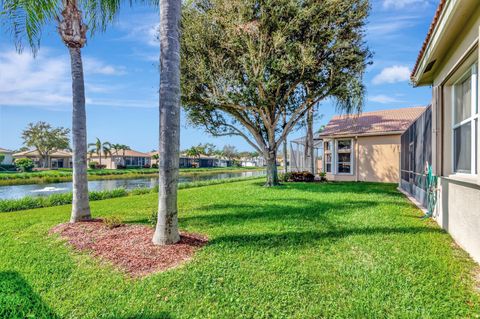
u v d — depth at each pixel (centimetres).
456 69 474
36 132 5241
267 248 457
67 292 327
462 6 362
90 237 522
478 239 394
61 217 748
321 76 1254
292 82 1266
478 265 386
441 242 483
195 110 1388
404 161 1212
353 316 269
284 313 276
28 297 315
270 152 1492
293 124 1458
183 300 302
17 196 1886
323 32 1181
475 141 429
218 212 756
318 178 1827
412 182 1034
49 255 445
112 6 689
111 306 294
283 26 1148
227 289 323
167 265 394
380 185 1484
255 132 1470
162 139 468
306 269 373
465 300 296
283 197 1027
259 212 746
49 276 369
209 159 8981
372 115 2038
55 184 2883
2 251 470
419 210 766
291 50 1136
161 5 471
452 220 514
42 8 608
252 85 1170
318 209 779
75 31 631
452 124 547
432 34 477
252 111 1418
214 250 449
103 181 3306
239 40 1184
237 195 1107
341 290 318
